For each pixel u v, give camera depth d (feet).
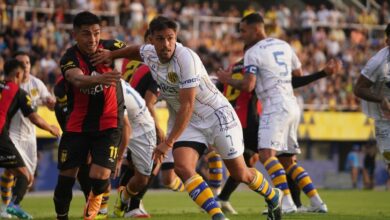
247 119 84.53
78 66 58.65
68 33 188.24
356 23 228.63
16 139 83.92
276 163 79.77
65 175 60.23
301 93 191.01
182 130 56.49
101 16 196.85
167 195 140.36
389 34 71.67
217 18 212.02
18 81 83.41
